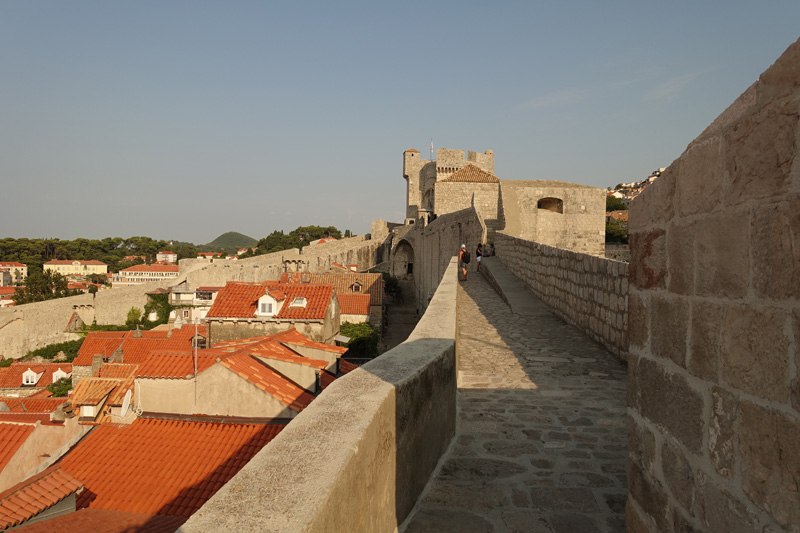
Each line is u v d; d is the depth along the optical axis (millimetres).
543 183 51562
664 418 2490
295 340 19438
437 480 4059
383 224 85188
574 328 10898
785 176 1646
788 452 1614
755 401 1795
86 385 14547
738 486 1886
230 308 27609
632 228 2938
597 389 6719
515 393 6551
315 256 74500
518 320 11922
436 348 4477
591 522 3553
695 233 2221
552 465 4465
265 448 2062
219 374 13023
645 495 2678
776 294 1684
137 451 11305
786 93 1656
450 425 4883
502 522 3500
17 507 8484
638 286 2828
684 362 2303
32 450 12961
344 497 1907
